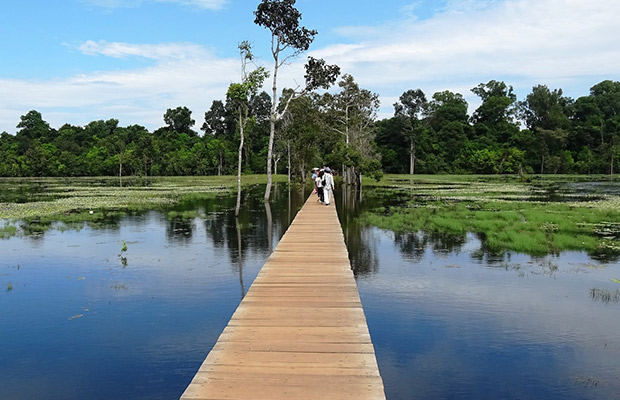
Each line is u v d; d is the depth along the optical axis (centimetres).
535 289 859
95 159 7394
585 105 8406
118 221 1755
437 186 4275
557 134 7619
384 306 777
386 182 5194
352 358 452
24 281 909
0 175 7188
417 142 7894
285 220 1795
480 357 586
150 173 7438
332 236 1184
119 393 496
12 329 664
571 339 638
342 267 836
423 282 916
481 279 930
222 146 7375
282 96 4334
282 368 430
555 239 1288
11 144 7894
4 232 1481
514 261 1077
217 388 392
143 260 1095
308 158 4706
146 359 573
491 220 1695
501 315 729
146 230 1540
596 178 5909
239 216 1920
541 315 727
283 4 2222
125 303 777
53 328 668
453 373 546
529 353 596
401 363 572
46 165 7162
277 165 7100
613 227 1502
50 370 546
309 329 528
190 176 7050
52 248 1230
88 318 707
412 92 8525
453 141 8106
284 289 693
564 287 869
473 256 1140
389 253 1189
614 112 8512
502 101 8900
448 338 644
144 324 684
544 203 2312
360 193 3331
